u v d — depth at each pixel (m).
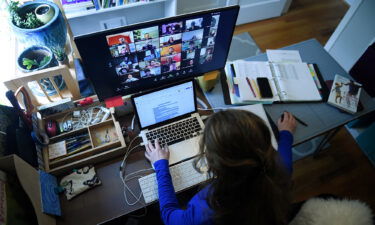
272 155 0.66
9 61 1.32
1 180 0.82
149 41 0.99
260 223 0.66
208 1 2.71
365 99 1.36
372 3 2.07
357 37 2.28
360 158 1.98
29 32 1.06
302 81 1.40
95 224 0.97
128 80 1.11
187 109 1.22
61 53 1.22
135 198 1.03
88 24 2.48
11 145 1.00
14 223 0.80
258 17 2.99
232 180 0.65
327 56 1.56
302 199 1.78
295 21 3.04
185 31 1.02
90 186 1.04
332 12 3.16
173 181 1.05
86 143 1.12
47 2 1.21
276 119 1.27
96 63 0.97
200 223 0.77
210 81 1.31
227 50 1.20
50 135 1.12
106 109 1.21
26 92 1.05
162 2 2.61
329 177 1.89
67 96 1.26
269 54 1.54
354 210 0.88
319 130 1.24
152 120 1.18
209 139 0.65
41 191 0.90
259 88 1.35
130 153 1.14
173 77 1.22
